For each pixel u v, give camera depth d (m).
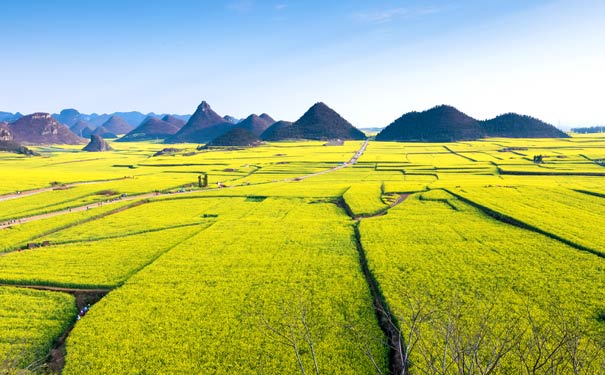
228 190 106.31
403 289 39.44
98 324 34.62
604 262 45.62
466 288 39.47
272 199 93.06
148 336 32.78
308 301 38.03
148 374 28.28
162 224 70.81
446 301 36.53
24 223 71.44
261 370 26.77
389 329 33.22
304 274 45.09
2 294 41.19
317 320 34.69
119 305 37.91
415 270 44.97
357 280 43.03
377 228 63.03
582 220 63.09
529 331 29.95
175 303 38.12
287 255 51.47
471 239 56.25
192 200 94.50
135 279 43.97
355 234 62.09
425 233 59.75
